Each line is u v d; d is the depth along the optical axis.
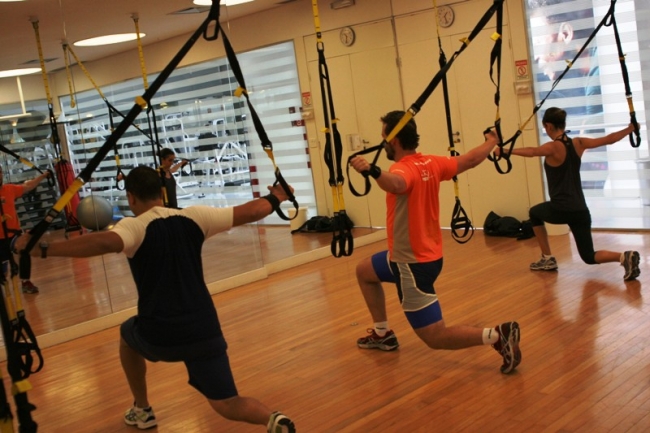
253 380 4.13
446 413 3.35
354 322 5.03
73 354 5.19
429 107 8.00
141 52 5.61
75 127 5.55
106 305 5.89
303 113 7.80
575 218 5.32
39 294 5.52
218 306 6.04
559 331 4.30
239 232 6.78
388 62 8.04
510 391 3.51
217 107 6.62
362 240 7.96
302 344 4.69
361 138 8.05
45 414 3.99
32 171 5.27
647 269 5.46
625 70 4.81
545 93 7.25
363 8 7.92
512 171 7.56
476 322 4.68
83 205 5.46
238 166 6.78
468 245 7.18
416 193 3.53
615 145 6.91
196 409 3.80
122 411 3.90
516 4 7.18
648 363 3.64
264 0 7.19
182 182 6.28
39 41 5.41
